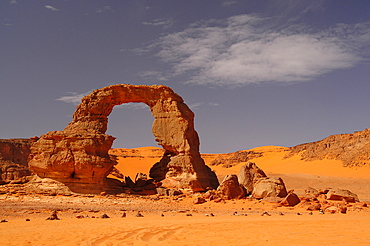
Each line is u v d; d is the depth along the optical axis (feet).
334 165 360.48
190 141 151.12
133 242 56.39
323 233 63.36
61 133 138.00
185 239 59.00
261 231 67.05
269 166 442.91
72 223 80.94
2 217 92.58
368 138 373.81
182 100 159.43
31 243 56.44
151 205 120.88
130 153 432.66
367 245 51.60
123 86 152.87
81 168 133.80
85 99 151.02
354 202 130.41
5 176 219.82
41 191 129.80
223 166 458.50
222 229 69.97
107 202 122.01
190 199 133.90
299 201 127.13
